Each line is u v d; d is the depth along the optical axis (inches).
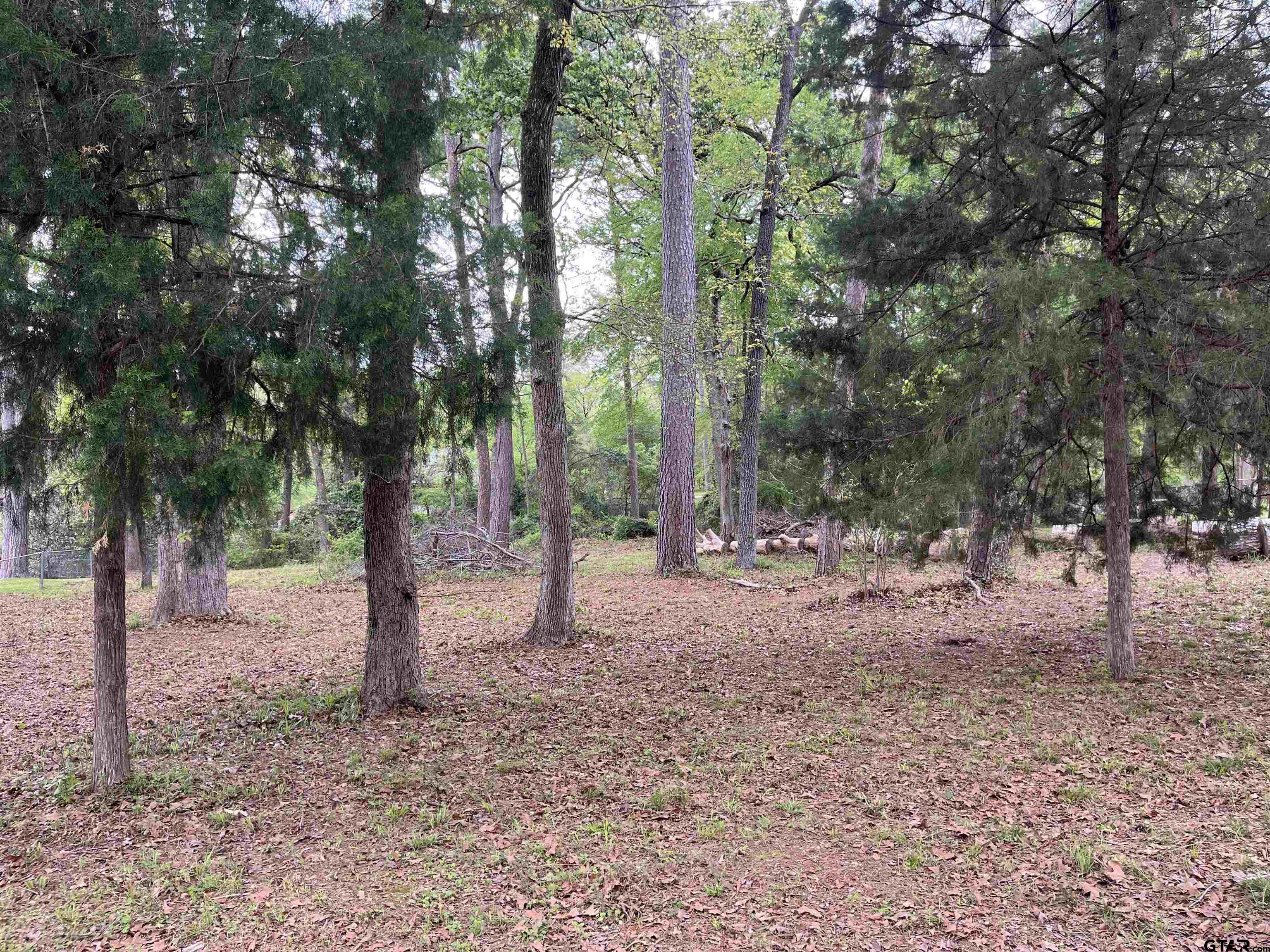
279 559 1000.2
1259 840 170.6
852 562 714.2
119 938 159.2
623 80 643.5
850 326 360.8
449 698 314.2
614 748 254.5
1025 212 302.8
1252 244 267.3
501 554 800.3
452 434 253.9
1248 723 241.6
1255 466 290.7
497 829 201.2
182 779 238.1
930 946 144.3
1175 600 449.4
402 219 213.5
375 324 206.5
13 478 186.5
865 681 319.9
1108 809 192.2
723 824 197.3
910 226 326.0
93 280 166.4
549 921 159.2
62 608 591.5
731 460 1002.1
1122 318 284.4
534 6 265.7
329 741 269.6
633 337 439.8
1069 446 329.4
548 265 368.2
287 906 169.0
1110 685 291.9
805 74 340.2
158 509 199.2
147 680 360.8
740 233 784.9
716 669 353.4
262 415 220.7
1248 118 256.2
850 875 171.5
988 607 470.3
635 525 1167.0
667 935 152.9
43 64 169.8
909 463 327.9
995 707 277.0
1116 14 277.4
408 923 161.0
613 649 398.6
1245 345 239.0
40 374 188.4
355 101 215.3
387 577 299.4
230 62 187.3
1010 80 271.1
